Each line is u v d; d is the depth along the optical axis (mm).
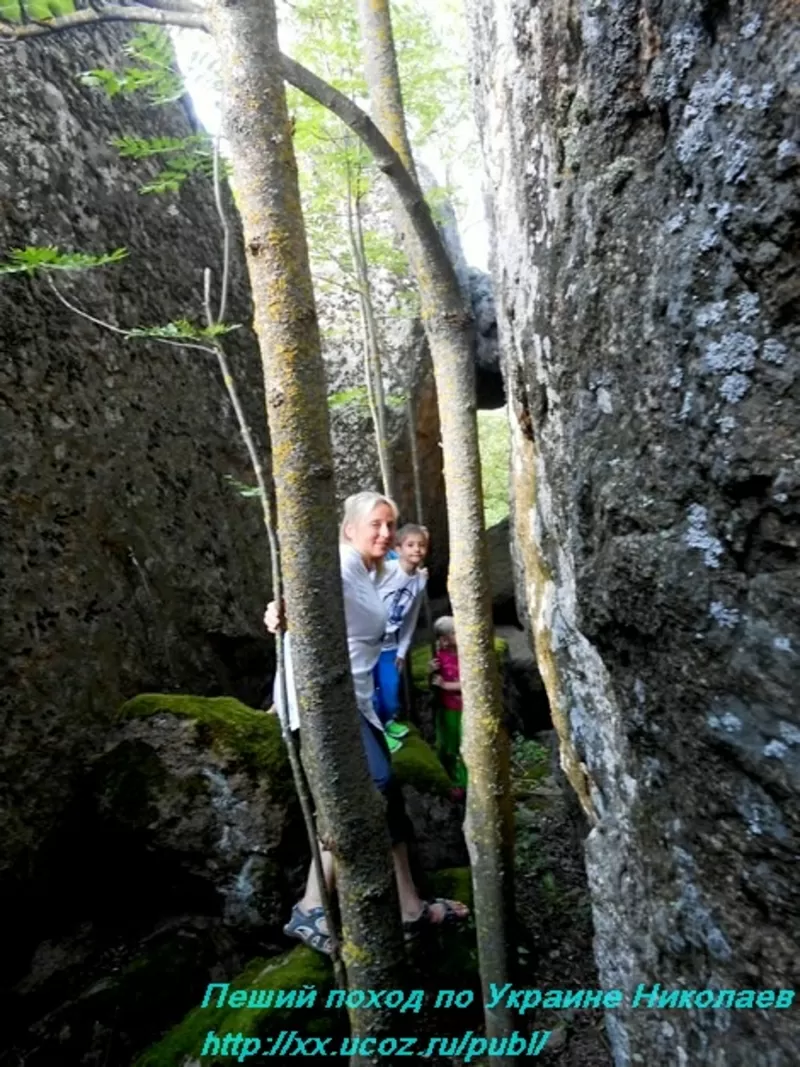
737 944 1023
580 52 1213
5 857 2148
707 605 974
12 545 2383
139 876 2490
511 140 1724
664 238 1014
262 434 3936
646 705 1146
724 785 994
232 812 2412
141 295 3232
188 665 3059
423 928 2473
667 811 1162
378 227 5422
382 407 4227
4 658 2277
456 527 1696
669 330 998
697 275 942
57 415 2650
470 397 1670
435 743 4070
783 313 846
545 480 1688
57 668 2434
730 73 877
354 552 2289
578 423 1260
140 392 3115
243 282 4109
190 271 3623
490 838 1693
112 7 1260
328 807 1361
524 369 1718
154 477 3096
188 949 2367
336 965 1789
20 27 1256
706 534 978
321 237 4621
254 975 2301
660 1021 1241
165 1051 2051
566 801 3385
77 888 2447
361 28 1758
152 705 2566
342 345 5816
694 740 1035
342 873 1404
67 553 2574
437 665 3516
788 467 851
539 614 2041
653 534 1056
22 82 2830
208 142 2246
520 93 1579
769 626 899
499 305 2279
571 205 1275
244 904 2395
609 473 1149
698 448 967
